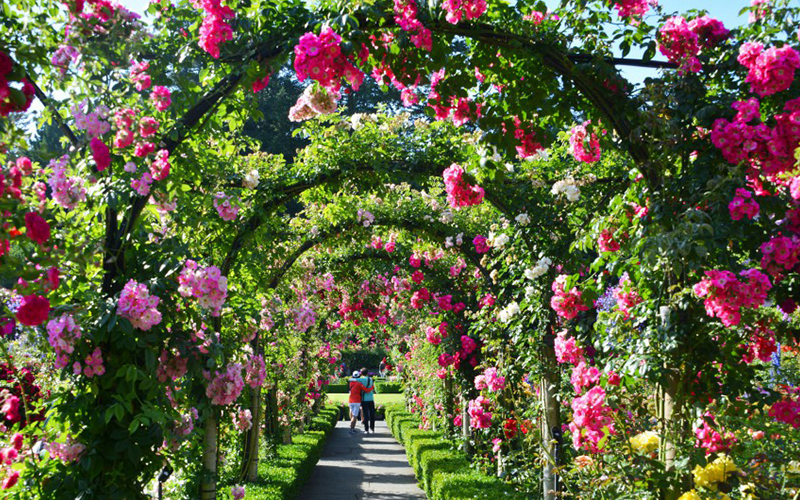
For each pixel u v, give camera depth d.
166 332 3.07
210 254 4.81
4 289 2.68
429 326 9.71
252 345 6.06
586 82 3.16
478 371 8.02
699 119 2.89
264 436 8.46
